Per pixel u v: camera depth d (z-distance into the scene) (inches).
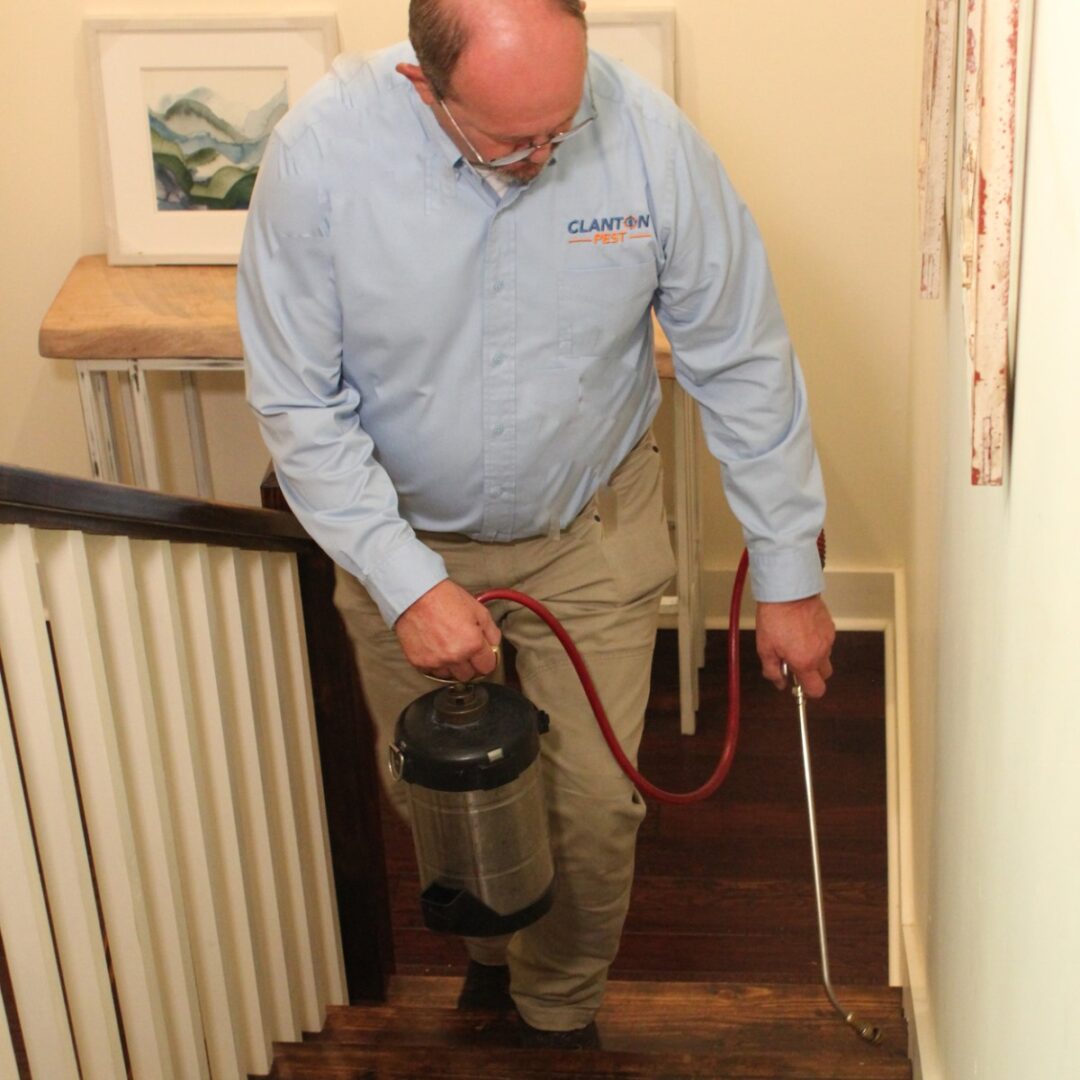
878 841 117.9
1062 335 34.4
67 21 125.6
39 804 58.4
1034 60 40.1
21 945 57.7
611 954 90.7
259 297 73.9
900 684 124.5
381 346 74.7
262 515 74.8
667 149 72.1
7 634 55.0
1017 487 43.4
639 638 85.3
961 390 64.6
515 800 75.4
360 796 94.3
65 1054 59.8
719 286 75.0
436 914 78.0
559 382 76.2
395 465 80.4
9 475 50.1
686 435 119.6
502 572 84.4
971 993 58.1
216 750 74.9
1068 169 33.3
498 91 60.7
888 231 128.5
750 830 119.6
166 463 142.6
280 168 70.7
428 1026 95.6
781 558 80.0
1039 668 38.8
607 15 122.0
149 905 69.5
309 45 124.9
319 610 89.0
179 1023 72.5
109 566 62.2
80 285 126.9
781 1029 93.4
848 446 137.3
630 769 84.2
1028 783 40.9
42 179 130.8
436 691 77.9
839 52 122.7
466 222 71.1
